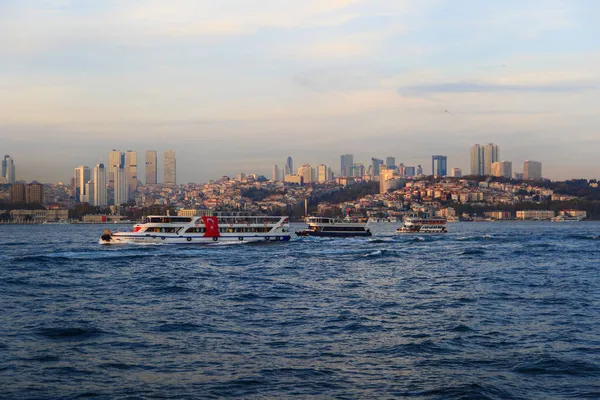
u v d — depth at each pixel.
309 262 108.12
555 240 182.38
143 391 34.25
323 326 51.06
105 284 77.88
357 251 132.62
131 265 100.69
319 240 171.62
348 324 51.88
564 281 82.19
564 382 35.84
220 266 100.25
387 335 47.69
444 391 34.28
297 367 38.78
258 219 151.62
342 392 34.28
